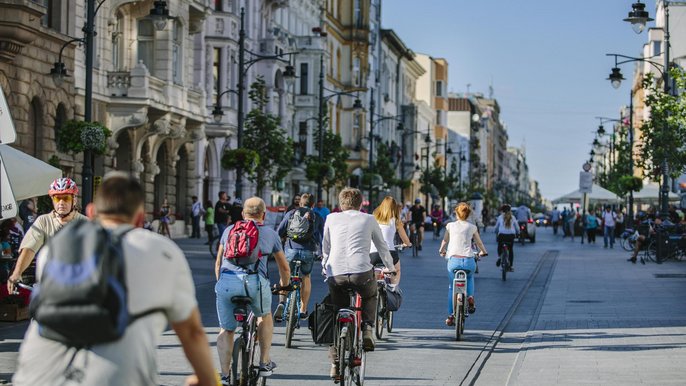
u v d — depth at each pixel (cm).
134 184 1026
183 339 1016
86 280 920
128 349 959
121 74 7975
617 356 2781
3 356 2667
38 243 2262
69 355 955
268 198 12888
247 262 2078
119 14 8338
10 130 2238
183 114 8762
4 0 5869
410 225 8388
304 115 14675
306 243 3097
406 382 2416
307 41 14662
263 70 12319
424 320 3731
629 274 6406
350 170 17625
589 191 12506
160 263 979
